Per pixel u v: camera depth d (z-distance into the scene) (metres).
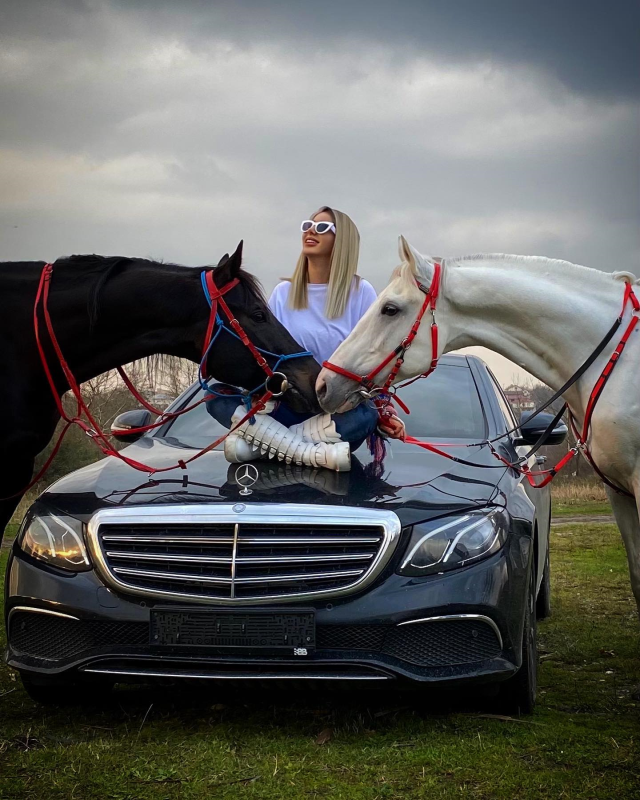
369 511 2.82
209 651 2.77
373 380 3.48
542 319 3.51
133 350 3.39
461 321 3.63
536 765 2.59
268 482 3.10
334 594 2.74
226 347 3.25
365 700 3.24
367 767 2.55
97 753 2.65
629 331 3.41
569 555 8.47
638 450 3.33
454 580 2.75
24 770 2.54
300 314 3.96
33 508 3.14
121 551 2.88
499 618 2.78
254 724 2.97
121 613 2.81
